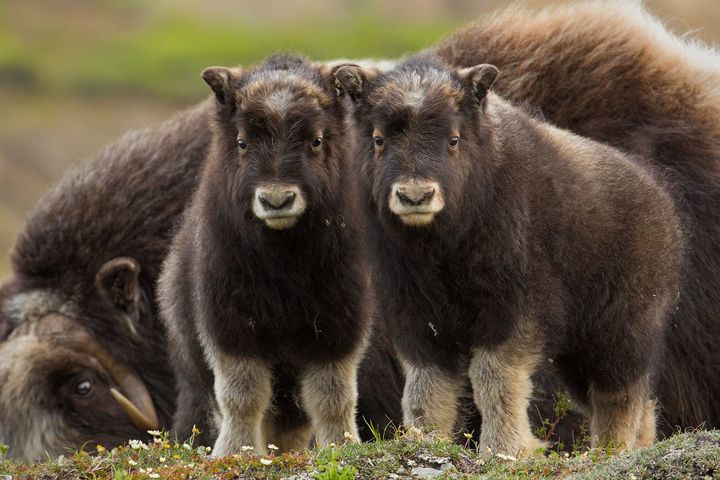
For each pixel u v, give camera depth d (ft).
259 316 78.38
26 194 292.81
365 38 395.14
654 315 82.64
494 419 74.54
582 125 100.01
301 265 77.20
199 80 374.63
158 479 64.69
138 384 101.14
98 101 356.18
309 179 74.54
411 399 76.95
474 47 104.27
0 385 97.96
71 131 328.08
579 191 78.38
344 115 78.38
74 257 100.99
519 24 105.50
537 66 101.55
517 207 74.59
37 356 98.53
